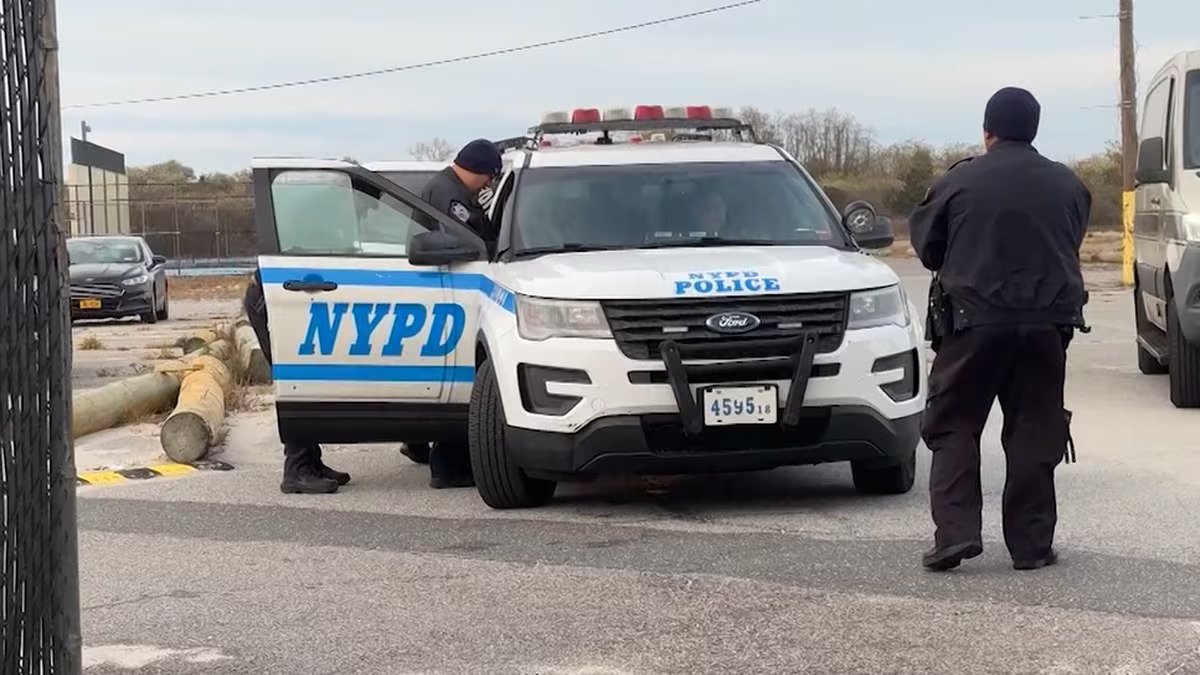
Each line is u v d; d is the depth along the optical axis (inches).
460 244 295.3
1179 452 327.3
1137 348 512.4
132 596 222.5
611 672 177.8
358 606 212.7
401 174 377.4
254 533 269.7
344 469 354.9
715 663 180.2
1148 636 185.9
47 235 129.0
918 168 1996.8
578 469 262.4
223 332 682.8
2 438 130.0
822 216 309.6
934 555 220.2
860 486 291.1
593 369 257.8
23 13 126.0
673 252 288.4
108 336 834.2
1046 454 219.0
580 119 364.5
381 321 301.9
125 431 427.2
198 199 1833.2
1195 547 234.5
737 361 256.1
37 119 127.3
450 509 290.7
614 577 225.1
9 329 129.2
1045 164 215.3
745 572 225.9
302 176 304.0
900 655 181.2
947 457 220.7
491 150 317.7
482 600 213.6
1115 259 1491.1
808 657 181.5
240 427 430.9
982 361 215.3
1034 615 196.7
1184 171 390.3
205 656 189.5
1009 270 212.5
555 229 303.1
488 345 278.8
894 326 268.7
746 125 366.0
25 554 131.9
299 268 301.7
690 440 259.9
